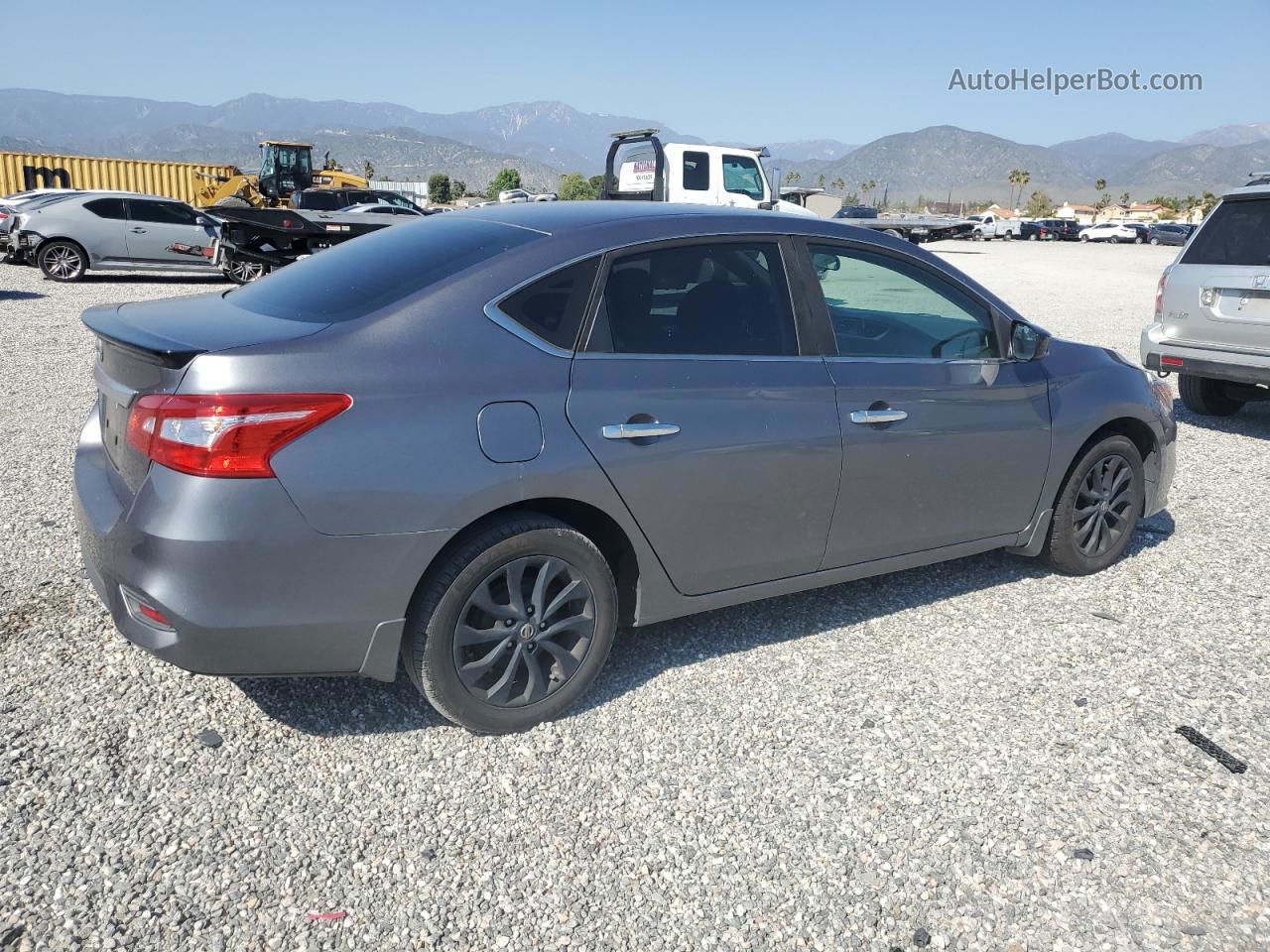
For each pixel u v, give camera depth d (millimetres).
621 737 3098
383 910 2326
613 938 2270
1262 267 6867
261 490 2543
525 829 2643
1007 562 4715
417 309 2818
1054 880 2504
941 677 3541
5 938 2170
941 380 3770
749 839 2633
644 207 3461
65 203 16703
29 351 9461
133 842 2512
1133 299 18344
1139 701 3402
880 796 2830
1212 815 2777
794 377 3393
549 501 3008
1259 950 2285
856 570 3748
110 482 2912
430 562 2779
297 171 31453
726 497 3270
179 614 2561
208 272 18562
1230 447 7191
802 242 3537
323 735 3049
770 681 3479
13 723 3010
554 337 2965
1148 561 4742
